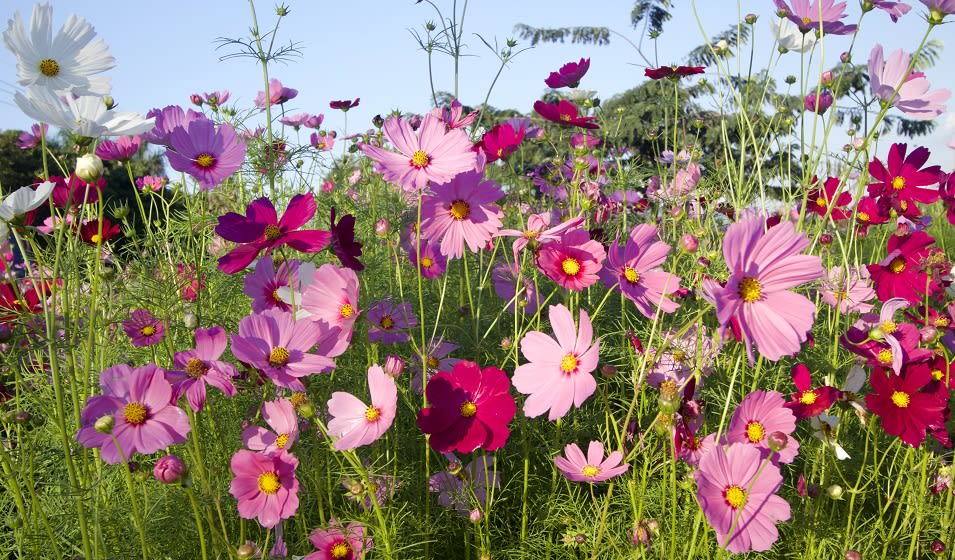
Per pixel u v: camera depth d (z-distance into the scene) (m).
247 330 0.71
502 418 0.75
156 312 0.88
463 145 0.79
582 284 0.79
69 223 0.82
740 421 0.71
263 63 1.02
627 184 1.44
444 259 1.07
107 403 0.67
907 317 0.88
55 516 0.75
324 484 0.83
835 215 1.00
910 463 0.86
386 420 0.71
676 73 1.09
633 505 0.73
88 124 0.67
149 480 0.81
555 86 1.16
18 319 0.69
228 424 0.84
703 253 1.04
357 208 1.23
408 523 0.82
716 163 1.28
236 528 0.81
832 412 0.81
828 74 0.93
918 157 0.98
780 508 0.65
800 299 0.60
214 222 1.07
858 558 0.77
